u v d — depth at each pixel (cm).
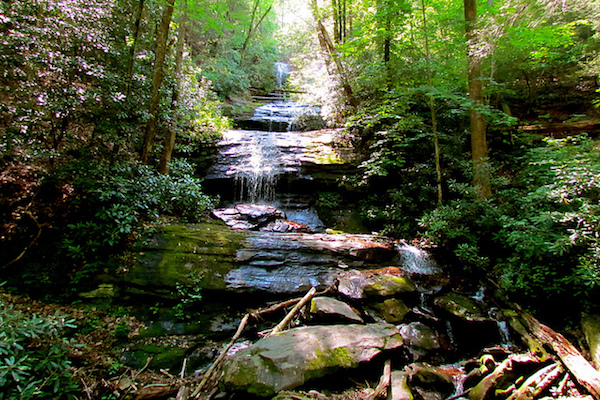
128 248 546
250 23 1931
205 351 434
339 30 1196
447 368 419
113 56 596
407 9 861
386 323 469
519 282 512
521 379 381
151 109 660
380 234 836
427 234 729
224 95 1572
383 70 881
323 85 1134
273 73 2067
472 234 656
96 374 364
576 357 385
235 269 553
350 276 574
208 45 1692
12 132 475
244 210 829
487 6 921
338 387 346
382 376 362
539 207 570
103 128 570
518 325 477
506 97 1141
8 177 478
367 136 1047
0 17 418
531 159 756
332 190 997
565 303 487
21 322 302
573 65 1120
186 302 492
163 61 676
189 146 938
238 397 326
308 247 635
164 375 382
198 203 754
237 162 1011
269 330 457
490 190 709
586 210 438
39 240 512
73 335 413
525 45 823
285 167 995
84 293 481
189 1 825
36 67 472
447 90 770
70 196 544
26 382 295
